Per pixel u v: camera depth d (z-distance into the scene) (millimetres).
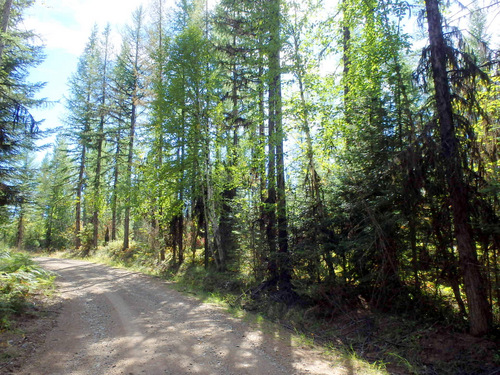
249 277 12906
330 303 9148
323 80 11062
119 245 26031
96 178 27328
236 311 8898
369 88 9898
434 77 6871
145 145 18328
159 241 19719
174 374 4453
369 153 8922
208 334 6434
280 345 6129
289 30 11508
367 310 8758
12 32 12547
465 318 7188
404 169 6980
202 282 13719
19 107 12070
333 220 9617
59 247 37250
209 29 19078
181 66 16000
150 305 9023
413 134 7570
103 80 28469
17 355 4785
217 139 15820
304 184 11078
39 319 6812
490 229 6324
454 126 6715
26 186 15883
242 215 14344
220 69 16766
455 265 7156
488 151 6875
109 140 26562
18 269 10898
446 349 6363
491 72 7078
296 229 10875
